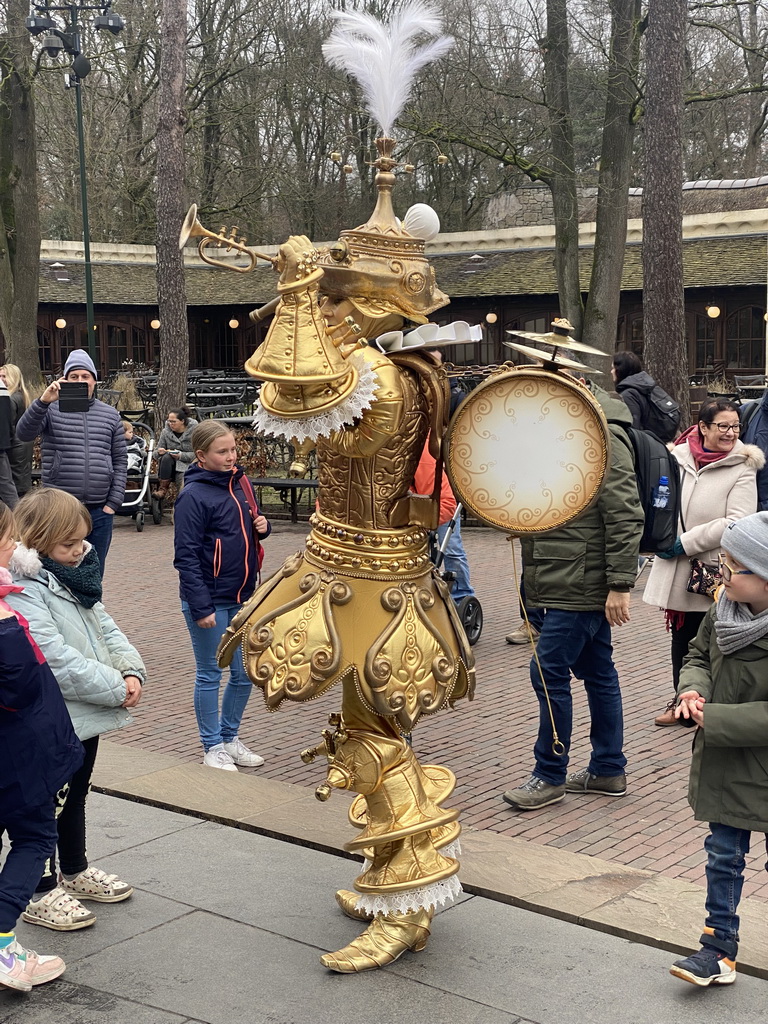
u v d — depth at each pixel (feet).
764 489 20.81
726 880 11.84
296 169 112.98
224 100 107.65
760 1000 11.69
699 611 20.47
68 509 13.35
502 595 35.09
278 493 57.41
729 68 106.52
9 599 12.87
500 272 96.53
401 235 12.14
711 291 88.53
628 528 16.48
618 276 65.05
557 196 66.08
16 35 68.59
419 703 11.98
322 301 12.07
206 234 11.05
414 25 12.78
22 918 13.67
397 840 12.44
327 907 13.98
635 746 20.54
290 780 19.15
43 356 107.24
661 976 12.19
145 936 13.24
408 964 12.51
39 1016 11.54
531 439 12.02
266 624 12.06
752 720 11.28
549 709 16.66
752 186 96.12
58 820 13.96
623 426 17.08
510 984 12.05
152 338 113.39
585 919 13.34
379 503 12.03
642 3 67.46
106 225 119.14
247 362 11.16
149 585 37.68
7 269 72.49
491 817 17.15
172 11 62.44
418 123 65.21
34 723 11.94
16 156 69.56
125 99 117.60
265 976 12.29
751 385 74.23
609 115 63.52
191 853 15.65
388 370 11.73
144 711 23.48
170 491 53.62
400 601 11.98
